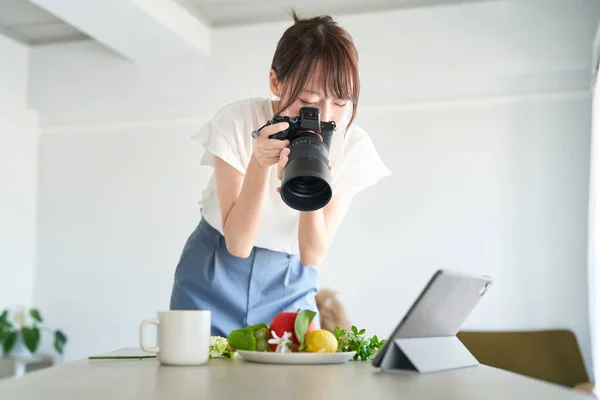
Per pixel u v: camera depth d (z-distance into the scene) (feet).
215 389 2.31
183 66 13.08
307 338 3.42
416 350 2.88
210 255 4.80
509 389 2.33
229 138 4.53
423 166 12.50
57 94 13.91
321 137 3.71
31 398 2.10
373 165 4.89
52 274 14.11
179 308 4.82
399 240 12.45
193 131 13.65
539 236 11.94
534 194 12.04
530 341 11.41
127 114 13.91
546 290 11.82
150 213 13.73
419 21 12.00
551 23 11.56
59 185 14.29
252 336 3.55
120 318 13.65
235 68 12.78
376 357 2.86
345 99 3.99
